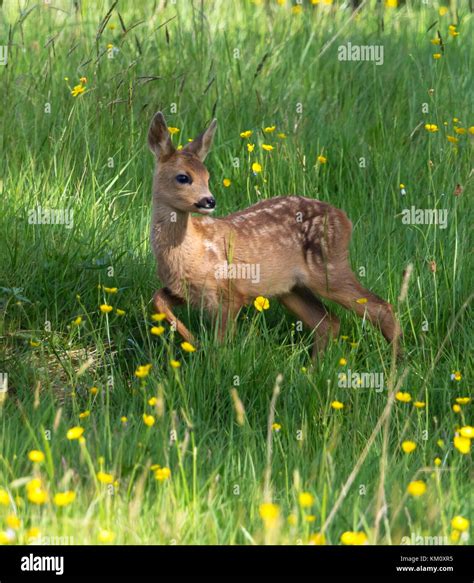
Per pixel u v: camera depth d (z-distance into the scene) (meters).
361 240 12.62
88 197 13.11
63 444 8.42
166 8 19.41
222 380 9.80
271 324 11.80
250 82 16.25
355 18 19.56
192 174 10.64
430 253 12.33
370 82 16.48
